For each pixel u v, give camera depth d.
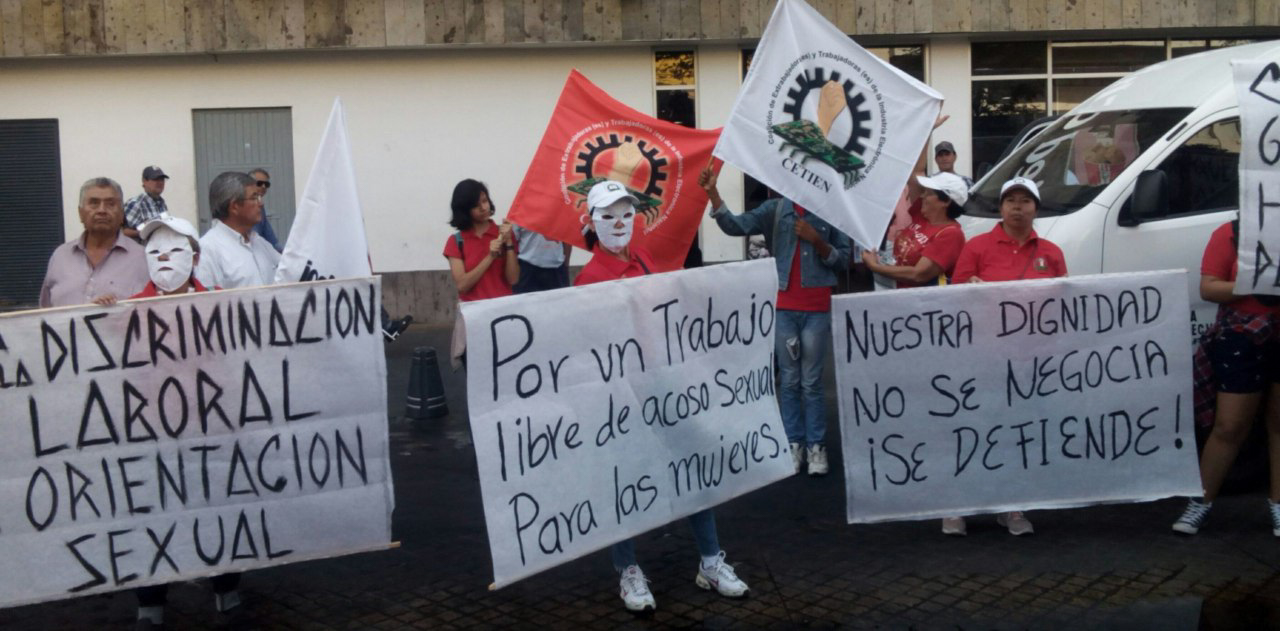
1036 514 6.30
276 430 4.78
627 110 6.74
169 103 13.72
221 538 4.75
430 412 9.14
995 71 14.08
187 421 4.69
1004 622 4.86
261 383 4.75
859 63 6.21
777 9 6.24
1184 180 6.96
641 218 6.73
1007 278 5.84
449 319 14.14
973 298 5.63
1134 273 5.74
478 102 13.90
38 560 4.55
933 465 5.67
